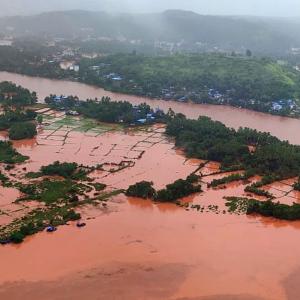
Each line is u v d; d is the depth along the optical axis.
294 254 74.19
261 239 78.44
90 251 73.06
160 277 66.94
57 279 65.81
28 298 61.75
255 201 92.38
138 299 62.16
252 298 63.28
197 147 120.50
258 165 109.31
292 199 95.19
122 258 71.38
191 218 85.25
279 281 67.12
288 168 106.44
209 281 66.50
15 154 115.25
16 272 67.19
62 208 87.62
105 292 63.31
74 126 142.38
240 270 69.31
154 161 115.00
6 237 75.81
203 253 73.38
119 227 81.06
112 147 124.62
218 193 96.94
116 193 95.19
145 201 92.00
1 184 97.62
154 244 75.75
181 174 107.06
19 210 86.56
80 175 103.50
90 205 89.44
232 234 79.75
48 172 103.56
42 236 77.31
